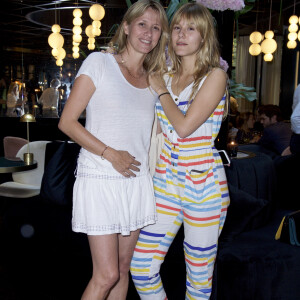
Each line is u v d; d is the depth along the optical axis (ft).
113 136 5.63
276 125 16.49
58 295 8.46
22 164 11.69
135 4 5.80
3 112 24.90
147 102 5.97
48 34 28.19
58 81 25.53
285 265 7.27
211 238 6.04
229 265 7.14
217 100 5.83
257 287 7.18
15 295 8.36
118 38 6.05
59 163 10.18
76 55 25.52
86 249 8.29
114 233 5.74
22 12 27.09
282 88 29.37
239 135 12.91
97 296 5.74
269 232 8.69
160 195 6.28
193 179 5.90
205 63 6.02
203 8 5.96
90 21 27.86
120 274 6.38
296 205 10.53
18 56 27.76
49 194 9.95
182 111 6.09
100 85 5.51
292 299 7.30
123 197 5.71
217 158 6.12
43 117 23.17
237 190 8.55
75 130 5.41
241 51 30.63
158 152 6.47
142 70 6.16
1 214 13.65
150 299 6.56
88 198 5.61
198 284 6.19
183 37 5.96
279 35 29.12
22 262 9.39
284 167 10.88
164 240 6.40
